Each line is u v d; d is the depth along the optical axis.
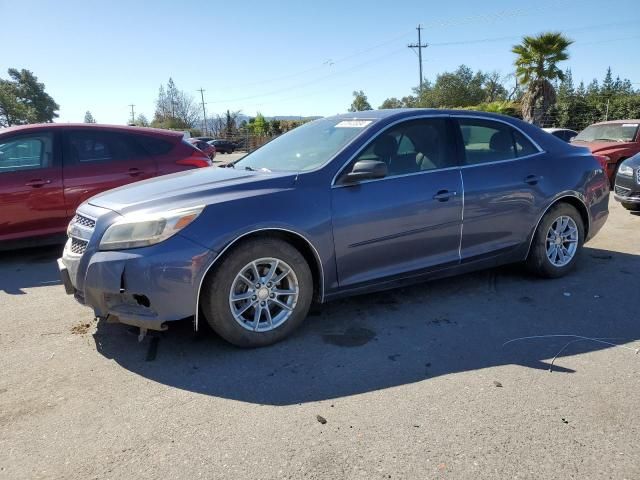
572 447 2.51
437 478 2.30
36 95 102.06
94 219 3.58
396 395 3.00
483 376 3.21
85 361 3.47
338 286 3.88
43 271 5.88
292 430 2.67
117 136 6.80
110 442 2.59
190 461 2.44
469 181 4.38
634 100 35.34
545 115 31.05
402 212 4.02
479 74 73.56
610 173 11.36
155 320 3.31
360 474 2.33
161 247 3.27
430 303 4.45
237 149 47.41
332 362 3.42
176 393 3.05
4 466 2.41
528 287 4.83
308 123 4.99
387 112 4.41
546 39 29.52
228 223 3.39
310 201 3.68
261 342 3.60
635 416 2.77
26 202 6.16
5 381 3.21
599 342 3.68
